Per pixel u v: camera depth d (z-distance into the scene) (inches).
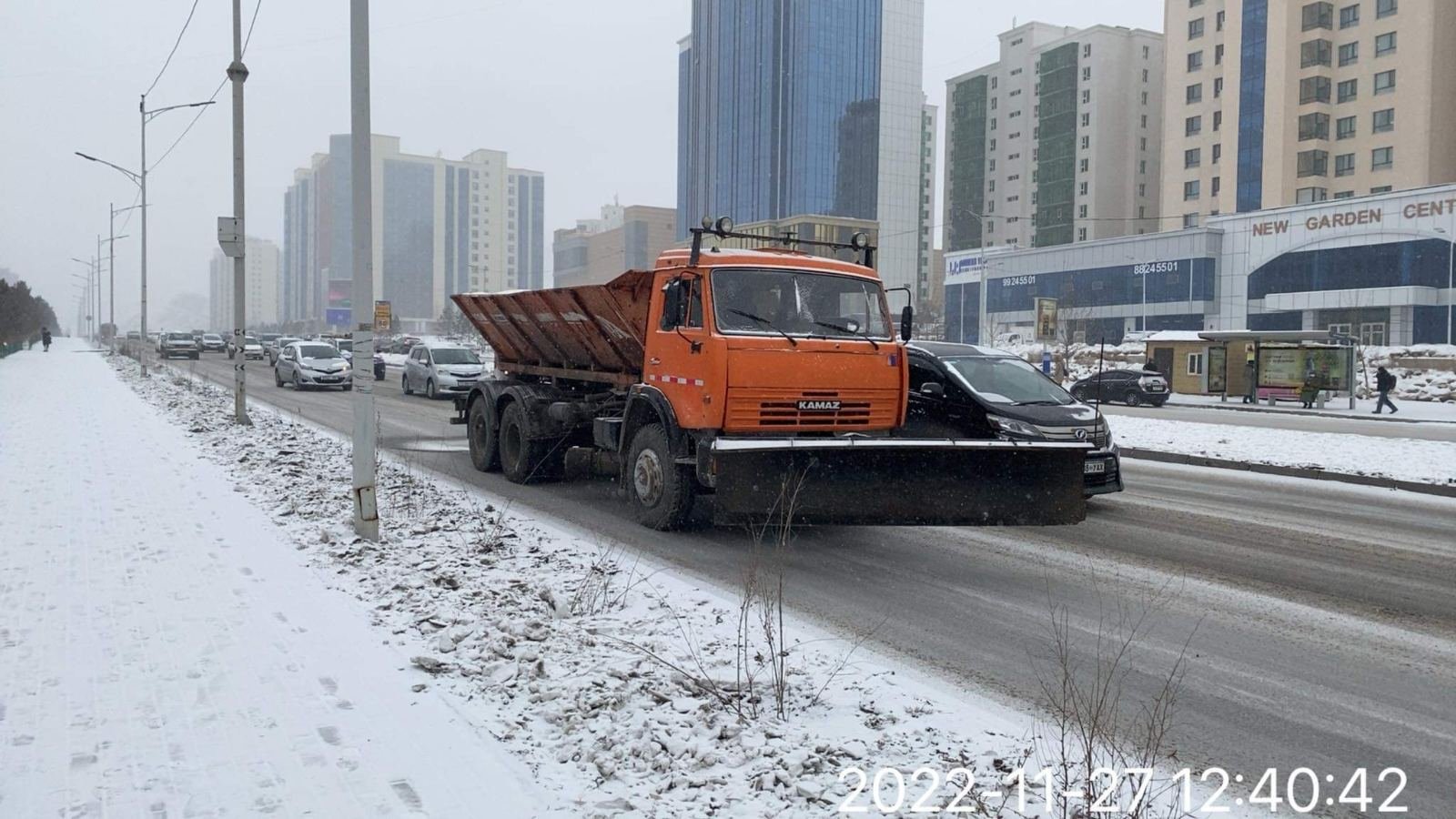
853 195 4515.3
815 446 319.9
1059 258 2923.2
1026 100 4315.9
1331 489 548.4
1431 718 200.7
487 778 158.6
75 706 186.4
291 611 250.5
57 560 303.0
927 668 226.2
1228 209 2979.8
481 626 235.8
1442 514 463.8
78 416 810.8
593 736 174.4
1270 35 2849.4
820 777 159.3
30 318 3196.4
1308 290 2342.5
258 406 981.8
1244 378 1545.3
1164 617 273.3
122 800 150.3
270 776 158.4
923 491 327.0
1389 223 2186.3
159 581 278.7
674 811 147.9
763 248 407.8
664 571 313.0
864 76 4498.0
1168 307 2637.8
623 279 396.8
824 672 213.6
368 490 336.5
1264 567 339.6
